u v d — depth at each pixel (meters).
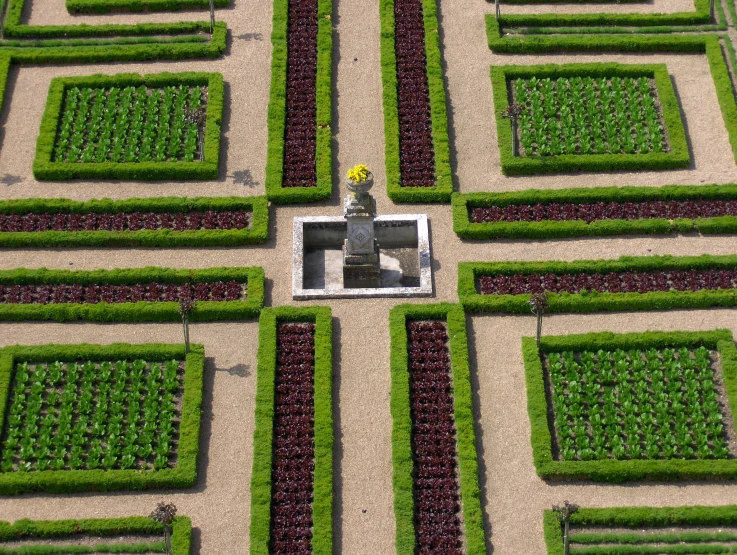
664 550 59.75
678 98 80.06
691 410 64.69
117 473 62.34
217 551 60.31
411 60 81.56
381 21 84.12
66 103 79.62
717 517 60.56
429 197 74.38
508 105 79.06
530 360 66.38
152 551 60.19
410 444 63.38
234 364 67.25
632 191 74.00
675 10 85.31
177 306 68.81
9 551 59.78
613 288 69.81
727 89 79.69
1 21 84.25
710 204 73.81
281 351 67.31
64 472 62.31
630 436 63.59
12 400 65.44
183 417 64.38
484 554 59.56
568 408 64.81
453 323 68.00
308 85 80.38
